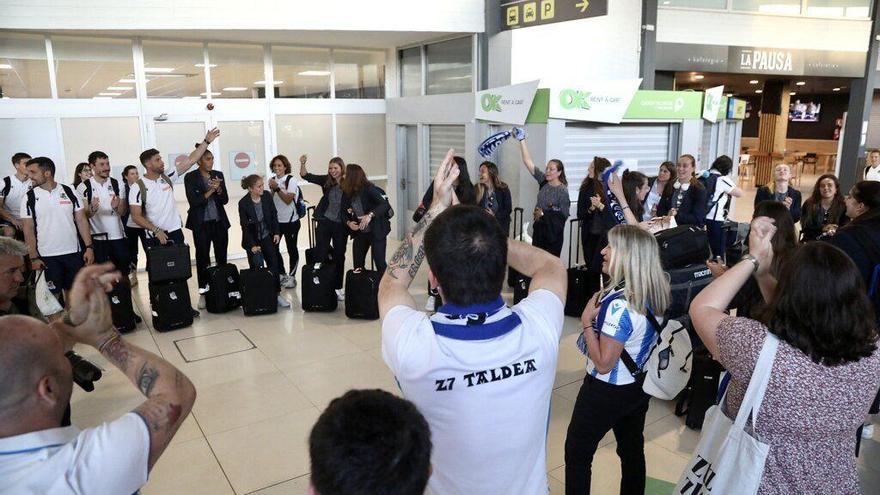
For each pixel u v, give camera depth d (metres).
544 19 7.17
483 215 1.39
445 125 8.73
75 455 1.10
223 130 8.40
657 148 8.66
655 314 2.55
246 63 8.48
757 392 1.68
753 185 18.08
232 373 4.74
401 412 0.99
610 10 9.00
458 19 7.96
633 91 7.81
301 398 4.30
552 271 1.65
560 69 8.58
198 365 4.89
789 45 11.28
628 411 2.61
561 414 4.03
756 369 1.67
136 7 6.87
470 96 8.07
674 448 3.61
